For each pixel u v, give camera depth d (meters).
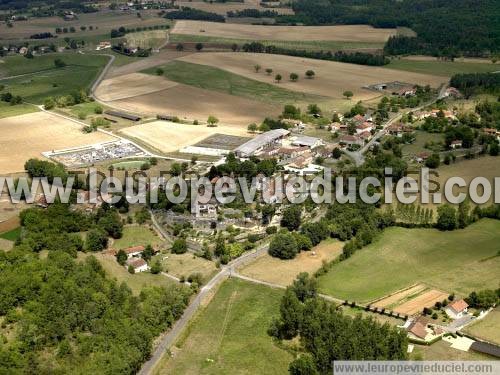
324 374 199.38
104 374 196.50
